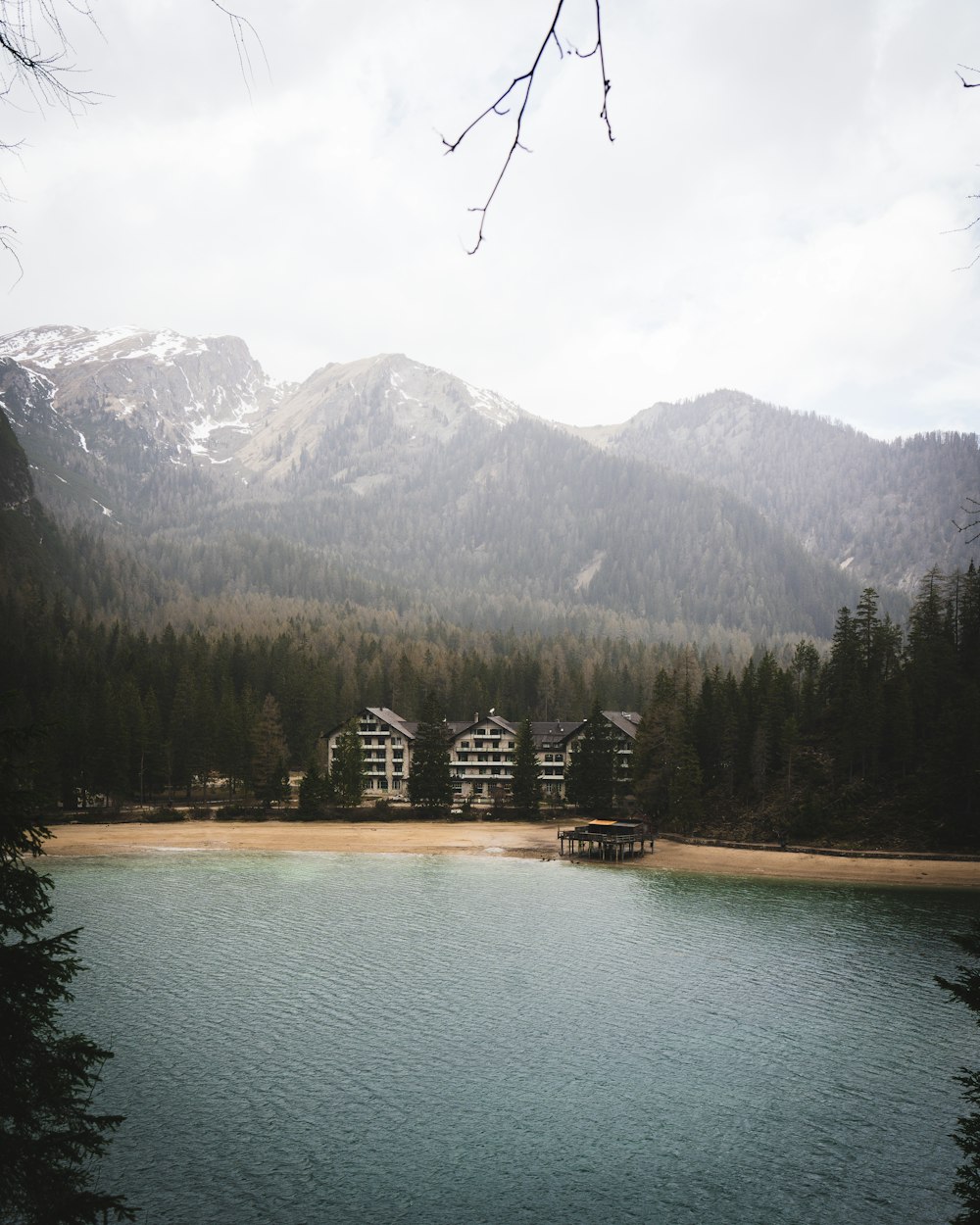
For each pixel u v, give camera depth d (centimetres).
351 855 11044
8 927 1870
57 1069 1855
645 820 13350
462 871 10069
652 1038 5056
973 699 11419
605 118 531
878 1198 3541
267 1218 3309
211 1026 5094
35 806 1922
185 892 8731
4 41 570
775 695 13162
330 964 6319
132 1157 3694
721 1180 3644
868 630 14425
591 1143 3909
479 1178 3622
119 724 13788
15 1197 1772
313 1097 4266
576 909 8206
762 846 11500
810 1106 4266
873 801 11950
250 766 14800
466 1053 4809
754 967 6431
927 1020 5378
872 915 8156
